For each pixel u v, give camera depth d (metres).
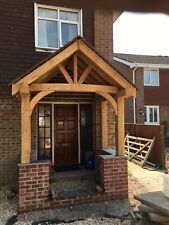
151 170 10.40
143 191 7.46
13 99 8.20
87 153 8.94
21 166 5.99
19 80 5.93
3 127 8.07
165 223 4.06
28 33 8.42
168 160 12.63
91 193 6.70
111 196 6.69
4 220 5.53
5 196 7.01
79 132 9.34
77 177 8.04
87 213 5.90
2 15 8.14
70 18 9.02
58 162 9.10
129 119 20.44
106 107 8.63
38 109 8.86
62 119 9.24
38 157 8.84
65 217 5.69
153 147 11.48
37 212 5.97
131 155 12.32
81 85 6.50
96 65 6.44
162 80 21.36
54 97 8.70
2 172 8.02
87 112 9.45
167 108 21.33
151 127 11.73
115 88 6.83
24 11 8.40
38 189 6.10
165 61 22.59
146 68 20.97
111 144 8.97
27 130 6.14
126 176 6.84
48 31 8.79
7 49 8.15
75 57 6.40
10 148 8.12
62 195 6.56
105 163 6.70
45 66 6.06
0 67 8.05
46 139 8.98
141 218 4.55
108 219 5.56
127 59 21.50
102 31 9.24
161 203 4.08
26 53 8.35
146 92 20.83
